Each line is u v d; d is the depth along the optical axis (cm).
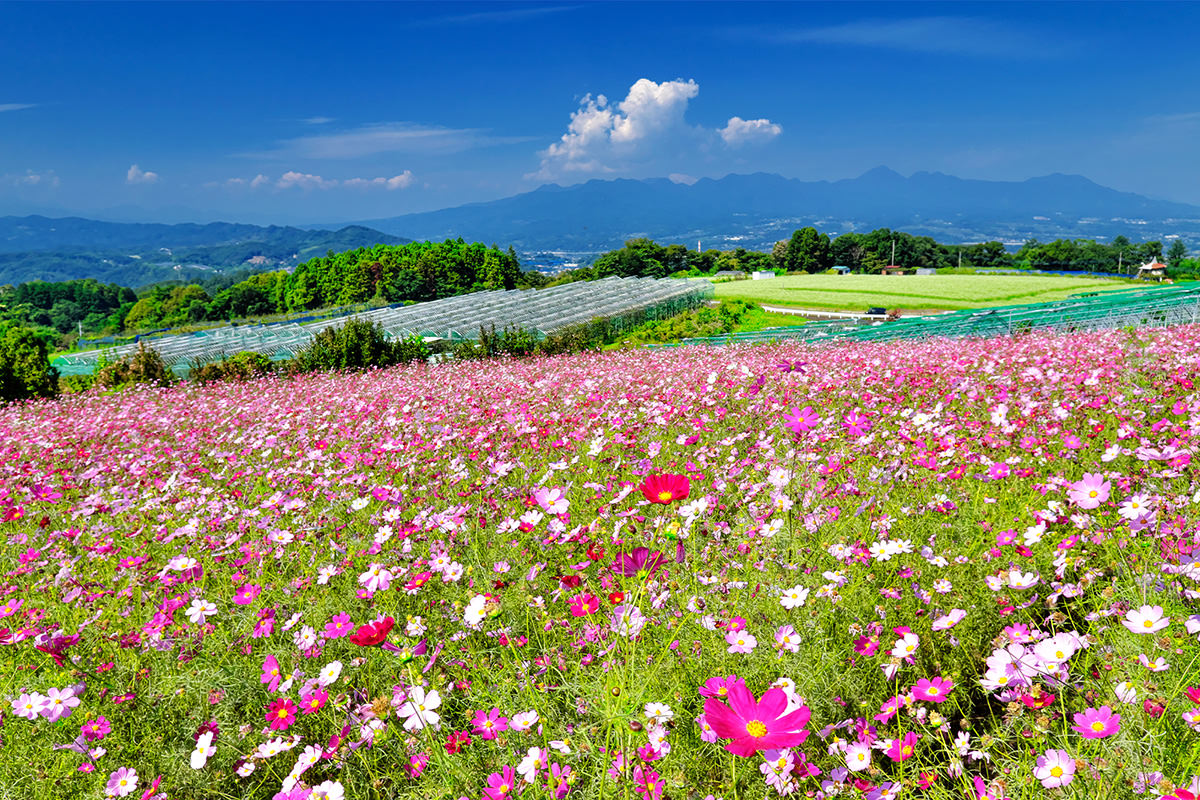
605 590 299
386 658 297
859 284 7350
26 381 2098
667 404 707
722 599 312
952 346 1350
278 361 2320
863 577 319
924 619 289
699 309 5225
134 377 2108
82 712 286
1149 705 198
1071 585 260
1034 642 242
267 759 263
